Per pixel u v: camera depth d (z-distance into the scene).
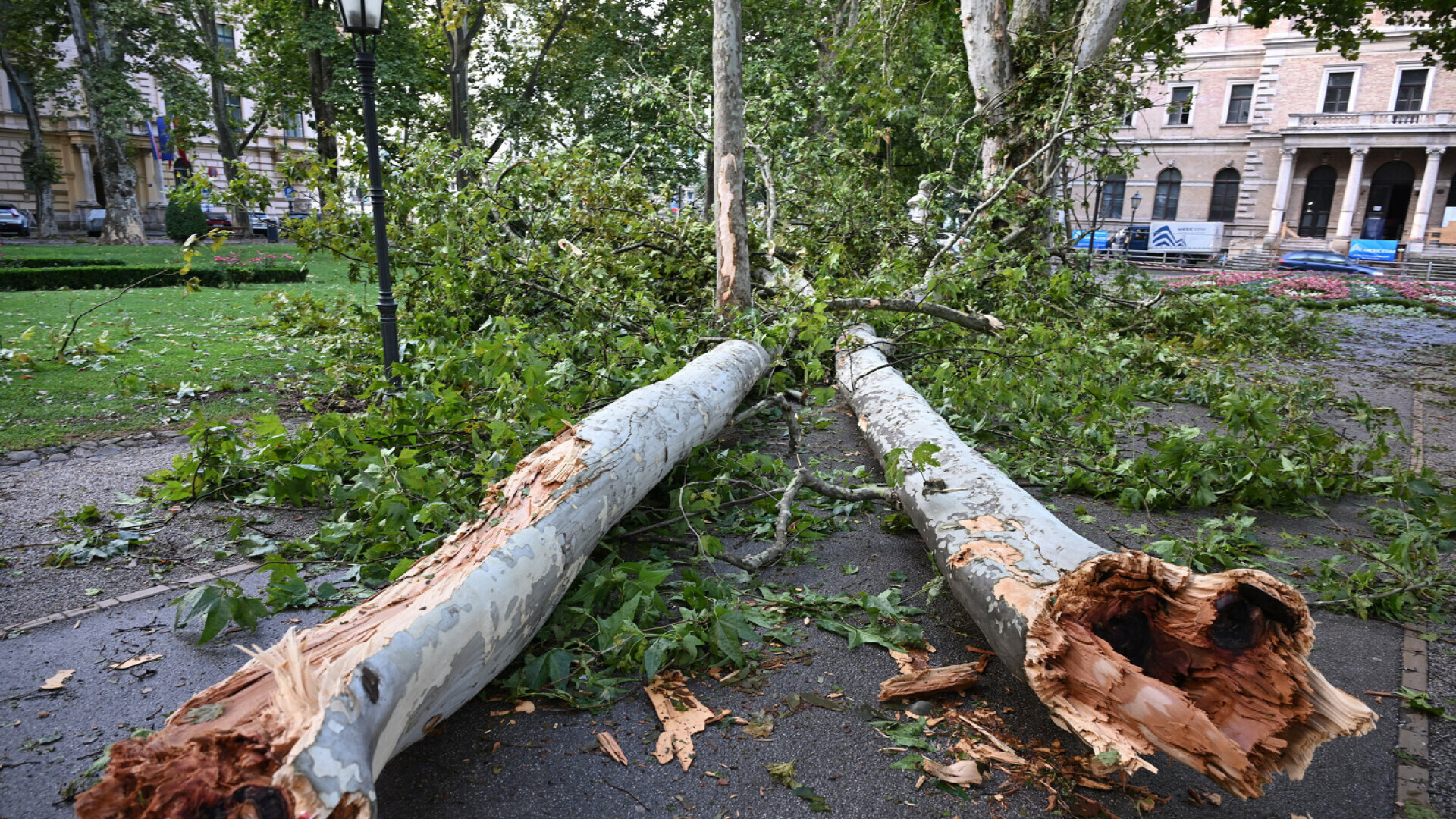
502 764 2.15
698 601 2.80
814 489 4.25
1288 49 36.06
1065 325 7.83
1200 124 38.56
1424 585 3.23
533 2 23.12
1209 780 2.15
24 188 35.97
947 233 10.23
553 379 4.54
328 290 14.53
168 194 6.81
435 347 5.86
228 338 9.07
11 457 4.75
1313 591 3.37
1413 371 9.16
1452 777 2.18
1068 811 2.01
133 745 1.47
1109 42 11.20
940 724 2.37
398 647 1.84
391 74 20.25
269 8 22.86
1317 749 2.30
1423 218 35.00
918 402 4.74
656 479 3.42
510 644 2.29
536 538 2.46
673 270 8.26
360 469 3.94
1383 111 34.56
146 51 26.25
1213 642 2.01
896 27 11.98
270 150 38.78
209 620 2.60
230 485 4.16
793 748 2.24
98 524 3.80
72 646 2.70
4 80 34.53
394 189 7.09
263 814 1.39
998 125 11.20
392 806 1.97
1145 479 4.50
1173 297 10.34
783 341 5.88
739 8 6.13
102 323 9.61
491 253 6.83
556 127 24.44
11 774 2.05
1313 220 37.97
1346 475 4.76
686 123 10.34
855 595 3.22
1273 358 9.56
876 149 10.87
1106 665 1.99
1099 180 10.60
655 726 2.33
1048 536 2.61
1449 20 13.28
